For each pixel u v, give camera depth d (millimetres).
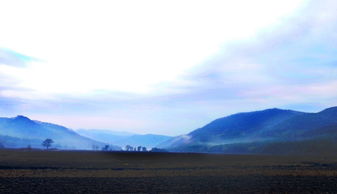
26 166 66062
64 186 35688
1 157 108625
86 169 61031
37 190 32781
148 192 31781
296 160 106125
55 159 99000
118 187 35125
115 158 115000
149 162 90562
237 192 32000
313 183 38625
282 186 36188
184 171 57438
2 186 35125
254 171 56875
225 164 80938
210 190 33312
